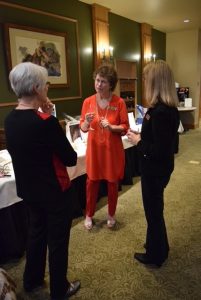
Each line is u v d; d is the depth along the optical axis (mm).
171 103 1501
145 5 5324
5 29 3611
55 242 1460
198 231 2400
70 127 2775
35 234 1589
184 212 2775
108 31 5629
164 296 1663
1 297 1368
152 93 1524
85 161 2486
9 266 1979
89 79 5379
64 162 1361
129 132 1791
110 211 2436
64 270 1529
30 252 1615
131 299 1652
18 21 3838
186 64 8047
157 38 7797
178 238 2287
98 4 5188
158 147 1493
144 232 2391
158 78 1495
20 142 1247
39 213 1496
